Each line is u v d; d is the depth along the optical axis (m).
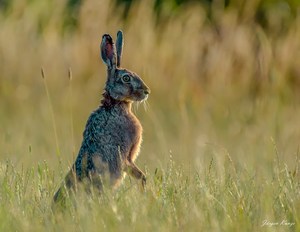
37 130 47.25
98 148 27.00
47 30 61.78
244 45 60.06
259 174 27.41
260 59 57.28
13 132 45.97
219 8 68.62
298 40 60.97
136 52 59.31
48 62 58.28
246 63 59.66
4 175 26.62
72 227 21.83
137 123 28.19
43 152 37.44
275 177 26.22
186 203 23.36
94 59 58.91
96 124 27.31
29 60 58.31
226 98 56.84
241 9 65.38
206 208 22.97
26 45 59.59
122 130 27.64
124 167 27.20
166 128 51.59
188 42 60.94
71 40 61.41
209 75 58.97
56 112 53.03
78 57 58.66
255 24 64.75
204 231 21.44
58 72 57.75
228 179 25.91
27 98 55.28
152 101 56.12
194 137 47.34
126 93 28.42
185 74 58.84
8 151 34.53
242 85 58.22
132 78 28.62
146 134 49.00
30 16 62.12
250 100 57.47
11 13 63.72
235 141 46.56
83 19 61.09
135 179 27.05
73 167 26.94
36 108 54.38
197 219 21.77
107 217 21.95
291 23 66.25
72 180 25.75
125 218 22.08
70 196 24.67
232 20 61.81
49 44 59.44
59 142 44.22
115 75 28.69
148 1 66.81
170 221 21.80
